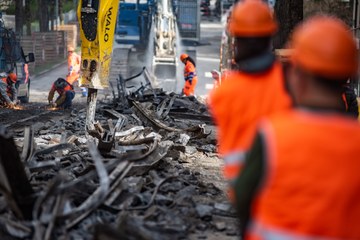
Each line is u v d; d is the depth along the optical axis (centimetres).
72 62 5531
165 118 3241
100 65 2556
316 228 576
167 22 6444
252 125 832
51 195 1151
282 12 3644
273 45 3672
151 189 1598
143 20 7038
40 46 8650
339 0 6450
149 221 1325
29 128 1750
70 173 1636
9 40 4644
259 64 841
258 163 599
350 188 576
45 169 1563
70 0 13062
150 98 3756
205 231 1370
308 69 614
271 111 828
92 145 1367
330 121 596
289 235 582
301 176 577
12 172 1197
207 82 7706
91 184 1395
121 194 1422
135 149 1970
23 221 1196
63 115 3469
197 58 9838
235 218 1463
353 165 579
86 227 1177
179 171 1925
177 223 1335
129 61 7031
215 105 860
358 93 3984
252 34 828
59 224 1171
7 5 10556
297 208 578
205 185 1748
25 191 1224
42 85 7094
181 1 7600
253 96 835
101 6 2506
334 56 605
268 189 589
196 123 3303
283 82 836
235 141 841
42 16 9475
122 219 1152
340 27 622
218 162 2223
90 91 2628
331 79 613
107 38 2558
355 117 1738
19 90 4850
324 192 574
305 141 582
